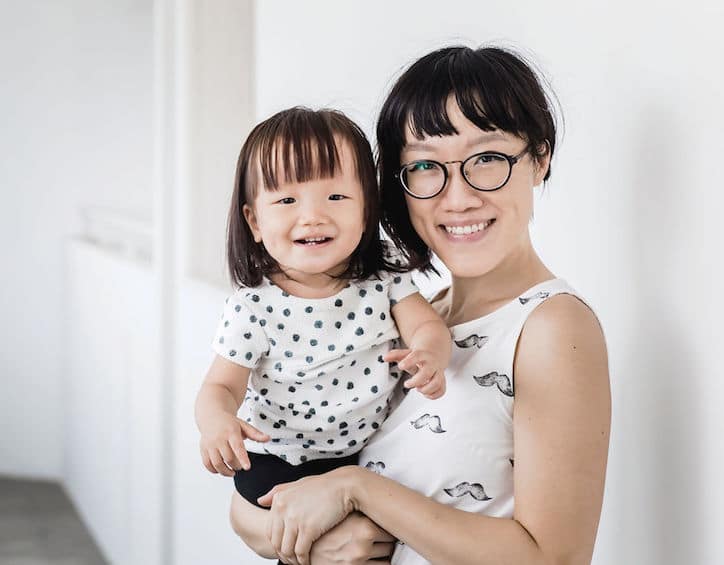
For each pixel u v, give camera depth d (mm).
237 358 1296
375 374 1302
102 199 5656
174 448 3455
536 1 1688
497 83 1196
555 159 1652
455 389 1237
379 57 2246
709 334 1308
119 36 5598
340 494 1229
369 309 1296
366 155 1292
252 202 1299
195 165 3432
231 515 1439
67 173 5625
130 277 4027
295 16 2695
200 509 3143
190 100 3422
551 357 1154
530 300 1214
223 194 3457
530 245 1294
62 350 5656
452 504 1225
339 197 1261
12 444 5746
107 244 5277
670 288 1382
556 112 1647
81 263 5043
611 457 1518
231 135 3469
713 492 1311
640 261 1442
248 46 3486
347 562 1244
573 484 1131
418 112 1222
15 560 4488
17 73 5562
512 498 1222
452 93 1205
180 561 3389
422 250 1359
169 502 3506
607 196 1519
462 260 1238
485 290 1290
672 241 1374
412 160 1248
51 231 5637
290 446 1352
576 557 1136
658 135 1395
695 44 1318
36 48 5559
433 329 1246
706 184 1306
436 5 2016
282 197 1259
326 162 1246
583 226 1584
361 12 2320
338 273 1312
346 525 1248
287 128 1264
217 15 3465
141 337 3840
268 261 1332
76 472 5254
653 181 1408
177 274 3453
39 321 5688
